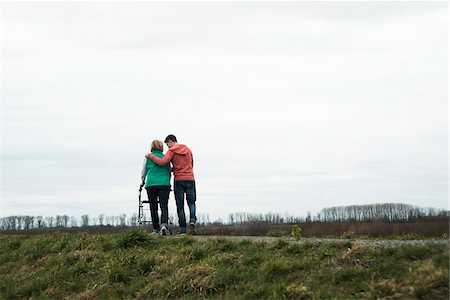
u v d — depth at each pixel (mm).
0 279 11578
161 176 14008
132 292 9719
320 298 8016
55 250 12680
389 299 7547
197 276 9492
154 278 10031
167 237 12805
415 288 7531
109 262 11047
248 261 9891
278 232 13969
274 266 9258
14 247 13641
